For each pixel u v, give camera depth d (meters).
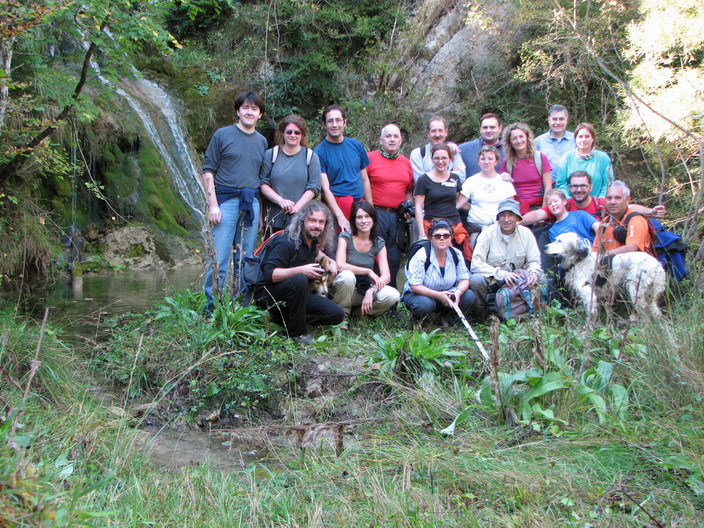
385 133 6.09
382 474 2.86
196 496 2.64
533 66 13.07
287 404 4.01
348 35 15.81
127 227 10.66
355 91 16.03
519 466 2.83
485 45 15.04
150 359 4.35
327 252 5.57
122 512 2.41
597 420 3.32
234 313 4.65
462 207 6.19
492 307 5.53
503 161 6.34
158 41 5.62
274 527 2.45
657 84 9.61
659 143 9.84
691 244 6.77
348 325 5.50
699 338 3.66
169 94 14.76
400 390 3.95
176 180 12.66
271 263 4.89
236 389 4.01
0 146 5.69
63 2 4.88
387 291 5.50
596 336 4.11
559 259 5.38
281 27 16.22
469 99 14.98
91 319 5.89
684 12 9.52
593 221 5.72
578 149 6.30
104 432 3.28
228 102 15.25
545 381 3.41
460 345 4.63
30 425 3.10
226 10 16.98
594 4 12.77
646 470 2.76
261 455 3.37
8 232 7.25
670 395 3.43
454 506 2.60
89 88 10.91
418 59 15.92
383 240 5.70
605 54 12.60
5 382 3.47
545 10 13.31
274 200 5.44
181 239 11.57
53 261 8.44
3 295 6.89
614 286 4.52
